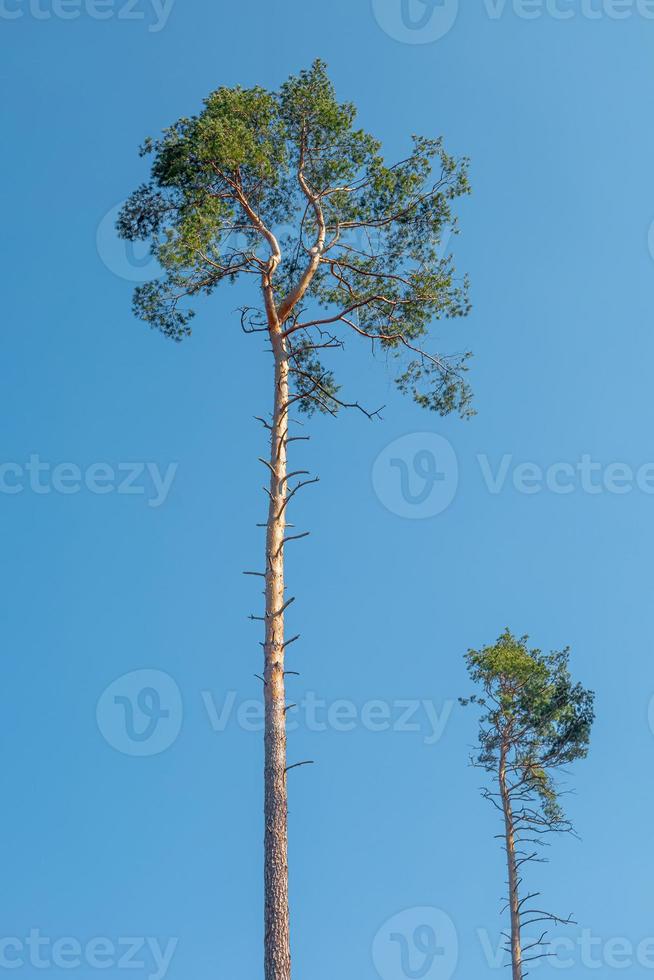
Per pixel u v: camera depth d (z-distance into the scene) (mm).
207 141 14586
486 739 21438
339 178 15789
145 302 15914
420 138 16031
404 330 16203
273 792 12727
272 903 12227
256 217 15625
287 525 14203
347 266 15938
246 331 15617
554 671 21984
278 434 14617
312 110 15500
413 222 16078
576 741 21297
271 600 13656
